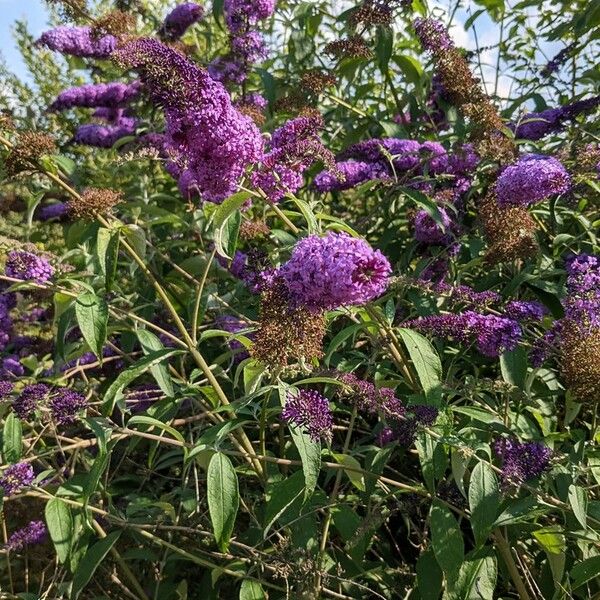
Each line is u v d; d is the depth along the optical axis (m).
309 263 0.52
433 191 1.03
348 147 1.16
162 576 0.88
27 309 1.25
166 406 0.78
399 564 0.83
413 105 1.31
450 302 0.88
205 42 1.70
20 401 0.69
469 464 0.69
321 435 0.55
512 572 0.66
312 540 0.69
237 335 0.72
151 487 0.99
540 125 1.14
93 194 0.73
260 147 0.66
